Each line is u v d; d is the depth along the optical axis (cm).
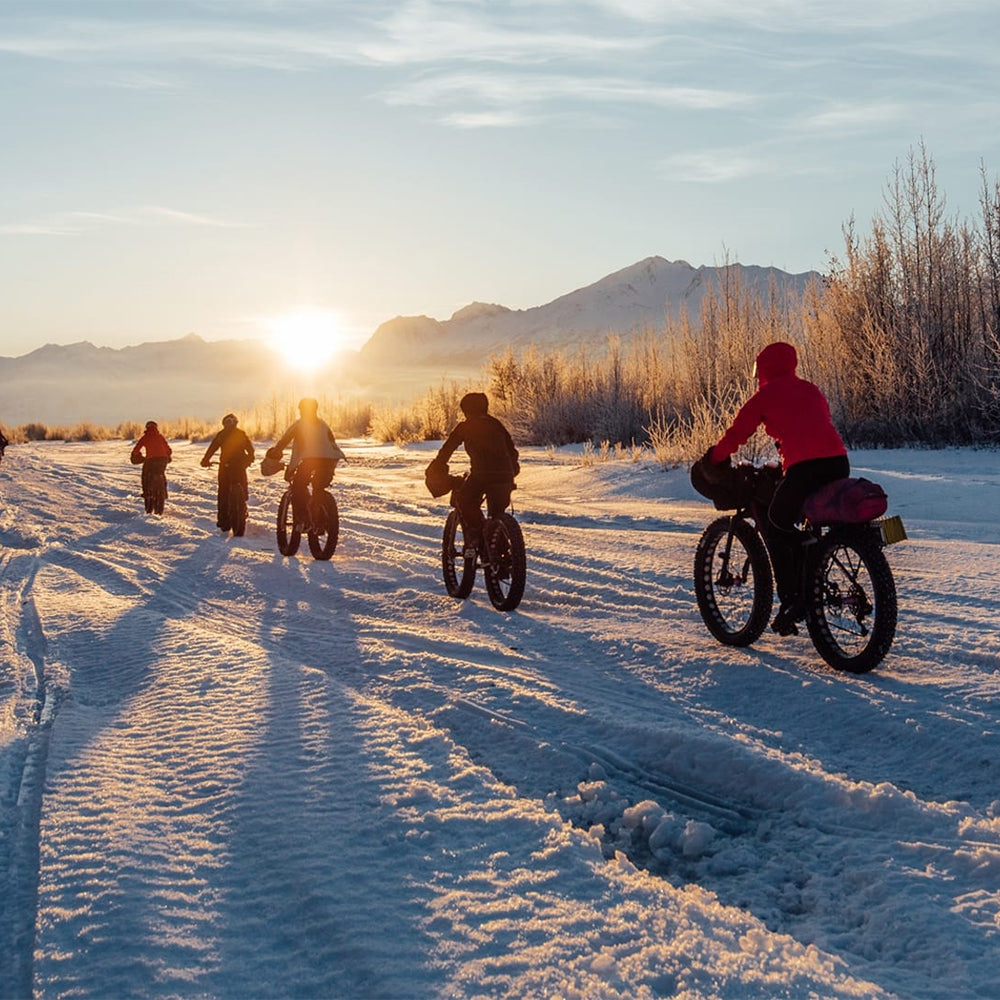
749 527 746
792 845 452
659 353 2780
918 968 348
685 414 2491
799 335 2386
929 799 492
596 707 625
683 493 1647
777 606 835
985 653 691
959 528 1218
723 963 335
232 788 495
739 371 2333
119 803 480
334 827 450
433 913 372
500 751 570
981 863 412
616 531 1331
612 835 468
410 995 322
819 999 316
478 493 954
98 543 1498
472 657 767
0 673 746
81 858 421
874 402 2164
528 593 984
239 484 1523
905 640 741
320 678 688
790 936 364
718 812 488
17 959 352
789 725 596
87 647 818
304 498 1258
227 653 766
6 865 423
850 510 652
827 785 492
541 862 413
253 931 366
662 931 358
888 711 593
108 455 3953
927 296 2170
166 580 1162
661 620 851
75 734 589
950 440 2055
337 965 342
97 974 338
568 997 317
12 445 5222
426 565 1180
